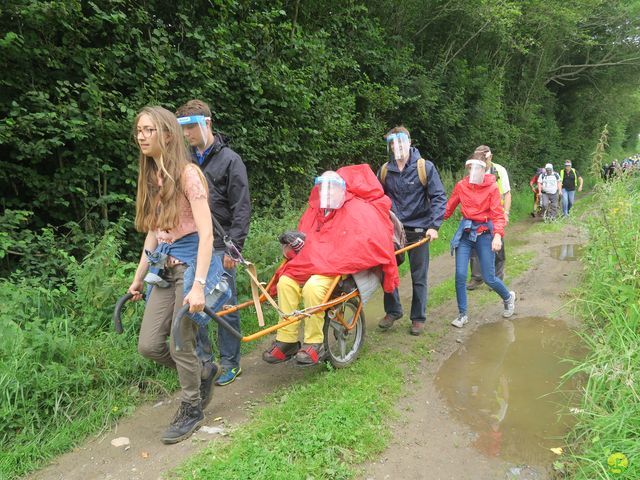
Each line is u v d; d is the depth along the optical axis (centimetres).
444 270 767
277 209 698
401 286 677
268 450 278
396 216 466
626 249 458
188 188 262
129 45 522
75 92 482
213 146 339
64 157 496
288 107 731
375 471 269
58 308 401
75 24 475
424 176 465
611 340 368
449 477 265
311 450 277
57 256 460
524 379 381
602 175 645
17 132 436
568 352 427
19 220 440
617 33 2336
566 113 2756
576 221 871
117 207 531
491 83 1634
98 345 369
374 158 1070
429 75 1302
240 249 343
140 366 367
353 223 371
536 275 698
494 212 481
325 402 331
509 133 1839
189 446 290
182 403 301
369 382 363
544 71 2142
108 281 409
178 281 277
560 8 1814
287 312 367
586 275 618
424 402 346
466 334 481
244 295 512
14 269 444
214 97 630
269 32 690
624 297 396
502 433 306
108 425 314
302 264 362
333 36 960
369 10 1111
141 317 400
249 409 333
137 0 548
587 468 255
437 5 1328
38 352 325
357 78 1035
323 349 371
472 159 500
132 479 262
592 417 300
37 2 419
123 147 500
